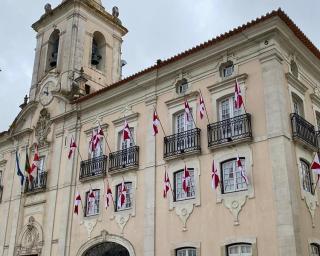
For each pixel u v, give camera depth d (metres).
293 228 13.54
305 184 15.53
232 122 16.14
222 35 17.23
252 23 16.38
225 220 15.33
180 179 17.41
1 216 25.36
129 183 19.45
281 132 14.83
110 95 21.61
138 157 19.31
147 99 19.92
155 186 18.08
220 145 16.12
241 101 15.44
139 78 20.30
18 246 23.33
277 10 15.60
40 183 23.50
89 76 25.55
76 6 26.77
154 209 17.72
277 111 15.16
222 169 16.20
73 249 20.39
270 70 15.84
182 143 17.56
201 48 17.97
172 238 16.72
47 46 27.98
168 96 19.19
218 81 17.41
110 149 20.83
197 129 17.20
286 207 13.88
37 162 23.80
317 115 18.48
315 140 16.62
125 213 18.88
